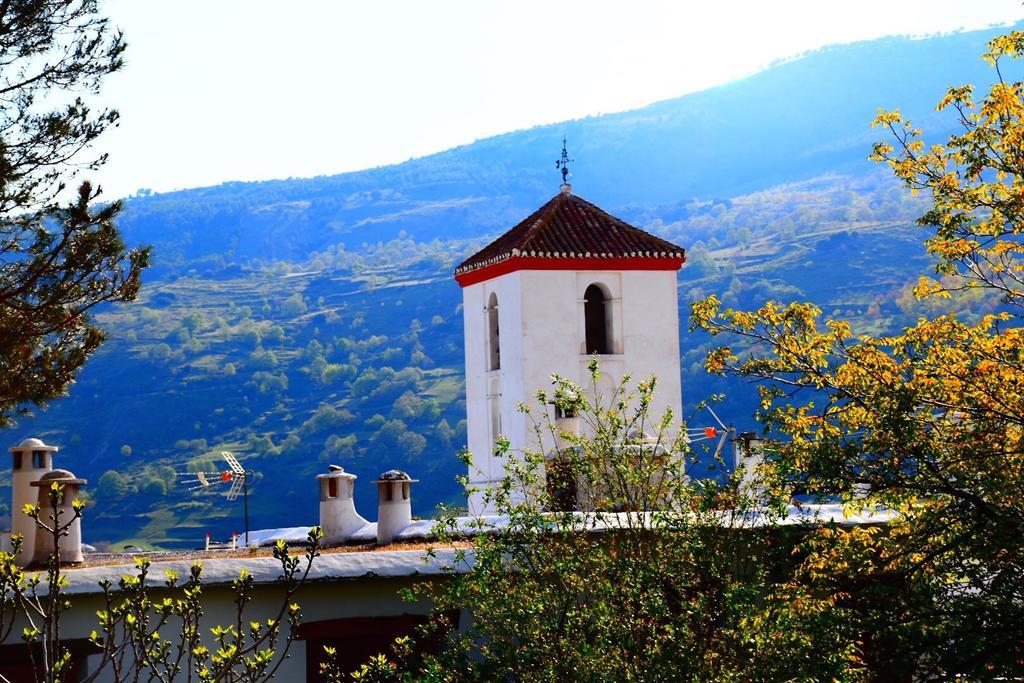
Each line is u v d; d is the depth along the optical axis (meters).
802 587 17.58
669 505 16.91
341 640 19.88
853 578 18.53
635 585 15.95
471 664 16.41
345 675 19.28
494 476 38.78
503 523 23.59
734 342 142.75
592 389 37.59
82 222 24.84
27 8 25.05
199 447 183.88
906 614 17.81
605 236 38.56
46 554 23.83
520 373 37.34
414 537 26.88
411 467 170.75
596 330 38.34
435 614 20.03
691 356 144.25
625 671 15.76
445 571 18.48
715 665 15.97
